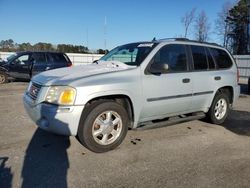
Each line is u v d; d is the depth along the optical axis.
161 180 3.96
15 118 7.13
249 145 5.49
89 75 4.81
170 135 5.94
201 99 6.34
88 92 4.55
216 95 6.75
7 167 4.24
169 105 5.70
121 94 4.93
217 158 4.78
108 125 4.86
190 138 5.79
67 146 5.11
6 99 10.16
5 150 4.90
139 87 5.14
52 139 5.46
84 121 4.65
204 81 6.32
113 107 4.88
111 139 4.95
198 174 4.16
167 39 6.02
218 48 6.98
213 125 6.85
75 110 4.46
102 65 5.52
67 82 4.55
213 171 4.28
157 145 5.31
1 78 15.85
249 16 54.44
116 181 3.91
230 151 5.13
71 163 4.43
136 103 5.14
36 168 4.23
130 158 4.68
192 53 6.25
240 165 4.52
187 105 6.09
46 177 3.96
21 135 5.71
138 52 5.61
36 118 4.78
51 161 4.48
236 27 56.19
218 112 6.89
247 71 26.45
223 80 6.79
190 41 6.34
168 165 4.45
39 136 5.64
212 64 6.69
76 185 3.78
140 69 5.23
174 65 5.83
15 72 15.91
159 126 5.63
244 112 8.55
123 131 5.05
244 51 55.09
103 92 4.69
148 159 4.66
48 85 4.66
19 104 9.15
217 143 5.55
